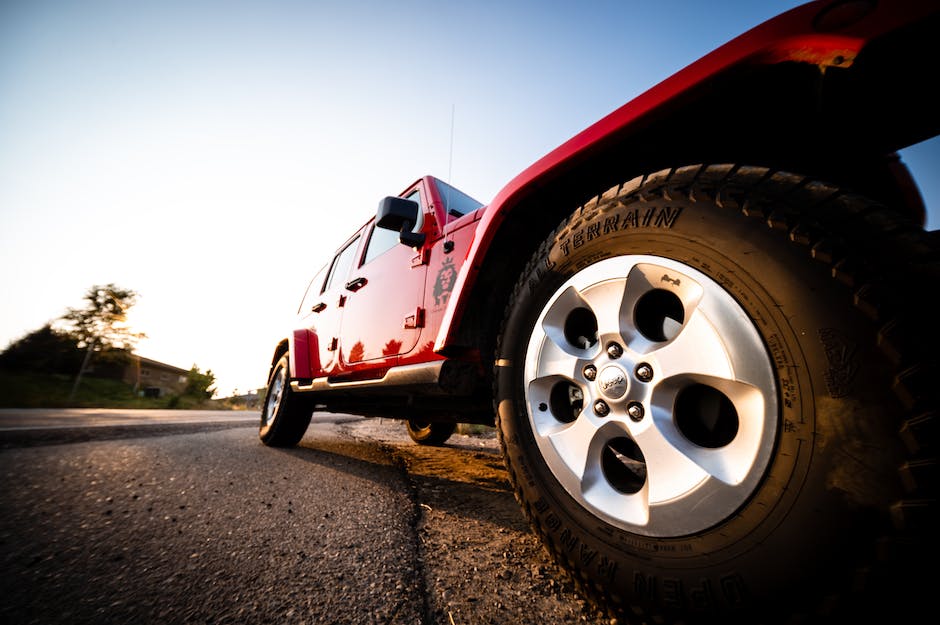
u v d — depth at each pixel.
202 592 0.89
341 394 2.69
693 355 0.84
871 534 0.59
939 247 0.65
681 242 0.91
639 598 0.82
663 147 1.06
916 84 0.70
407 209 2.03
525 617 0.89
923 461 0.56
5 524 1.28
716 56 0.82
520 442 1.17
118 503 1.54
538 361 1.17
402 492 1.90
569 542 0.98
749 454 0.74
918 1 0.61
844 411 0.64
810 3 0.72
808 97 0.82
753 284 0.78
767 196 0.81
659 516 0.83
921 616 0.54
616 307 1.01
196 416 10.13
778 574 0.66
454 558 1.18
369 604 0.88
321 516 1.47
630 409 0.93
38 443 2.97
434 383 1.62
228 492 1.75
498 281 1.62
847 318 0.66
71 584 0.91
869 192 1.08
